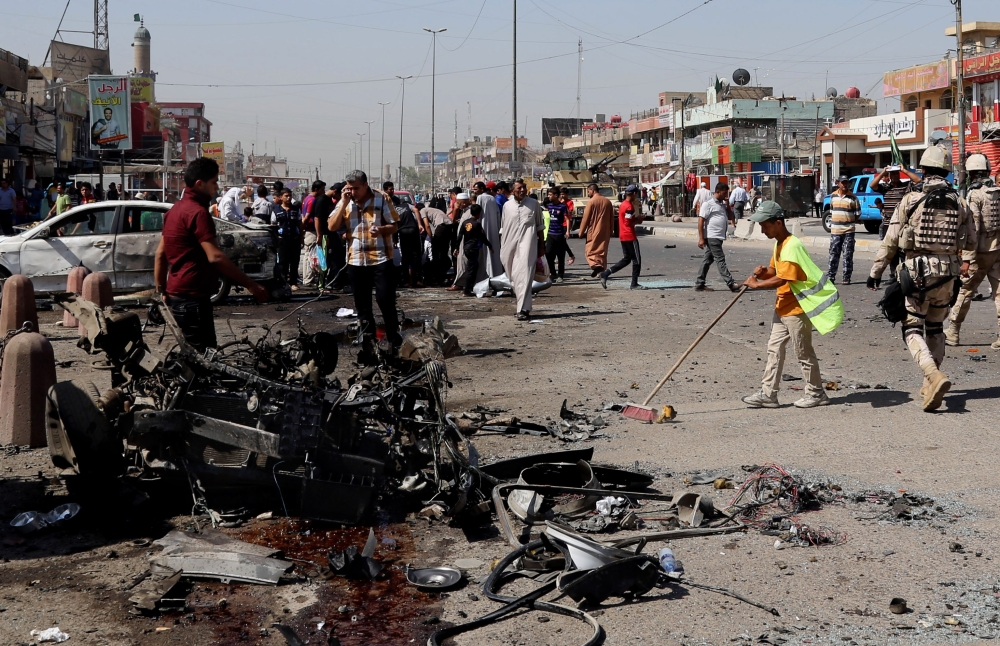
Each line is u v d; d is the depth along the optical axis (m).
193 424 5.15
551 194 19.28
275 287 15.97
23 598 4.23
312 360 5.92
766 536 4.90
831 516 5.15
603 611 4.05
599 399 8.14
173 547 4.68
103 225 15.17
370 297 10.02
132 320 5.42
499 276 16.70
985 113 45.50
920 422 6.98
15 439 6.95
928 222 7.43
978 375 8.60
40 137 37.12
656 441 6.74
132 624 3.97
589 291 17.05
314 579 4.44
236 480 5.23
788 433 6.83
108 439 5.28
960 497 5.37
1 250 14.86
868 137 57.59
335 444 5.23
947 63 53.00
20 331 7.26
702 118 79.44
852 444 6.48
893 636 3.75
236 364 5.77
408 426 5.49
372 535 4.60
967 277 10.01
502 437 6.96
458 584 4.34
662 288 17.22
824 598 4.13
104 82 42.38
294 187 78.50
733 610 4.02
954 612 3.96
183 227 6.60
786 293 7.47
